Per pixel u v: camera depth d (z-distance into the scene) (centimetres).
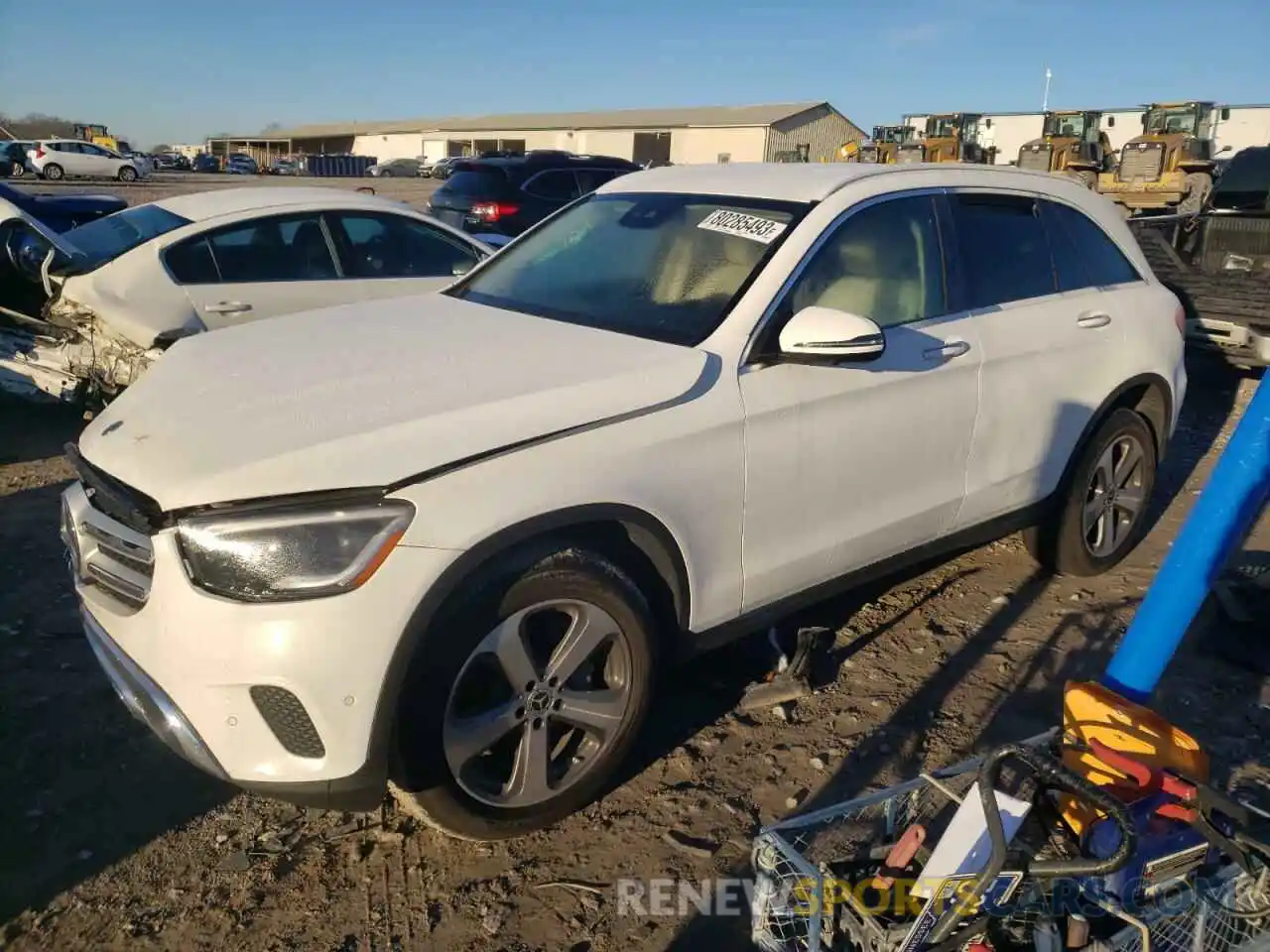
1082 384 425
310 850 291
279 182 4256
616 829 300
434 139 7200
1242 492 254
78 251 642
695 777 324
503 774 293
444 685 258
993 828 210
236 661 240
